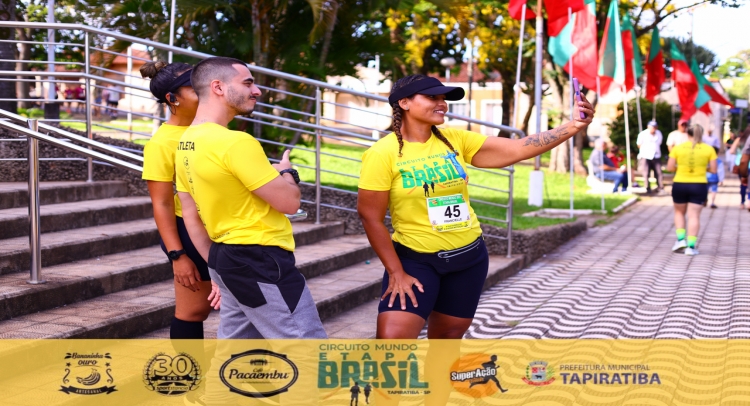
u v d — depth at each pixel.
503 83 28.23
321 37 10.88
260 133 11.13
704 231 13.30
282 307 3.40
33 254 4.92
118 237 6.35
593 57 14.62
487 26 23.59
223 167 3.34
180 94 3.96
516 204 15.31
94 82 11.02
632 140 28.45
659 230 13.32
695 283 8.38
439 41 24.19
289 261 3.46
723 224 14.34
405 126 3.94
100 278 5.34
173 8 9.94
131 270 5.65
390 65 12.56
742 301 7.38
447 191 3.88
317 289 6.52
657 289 8.05
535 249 10.00
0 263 5.24
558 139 4.06
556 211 14.45
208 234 3.54
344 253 7.63
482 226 9.45
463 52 25.81
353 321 6.07
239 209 3.40
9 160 7.38
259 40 10.84
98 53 11.15
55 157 8.04
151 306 5.02
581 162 24.97
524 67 26.48
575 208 16.20
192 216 3.66
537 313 6.88
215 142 3.34
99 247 6.15
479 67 25.72
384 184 3.85
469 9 13.57
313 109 11.43
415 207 3.88
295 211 3.41
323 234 8.48
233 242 3.40
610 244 11.60
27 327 4.39
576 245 11.48
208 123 3.45
